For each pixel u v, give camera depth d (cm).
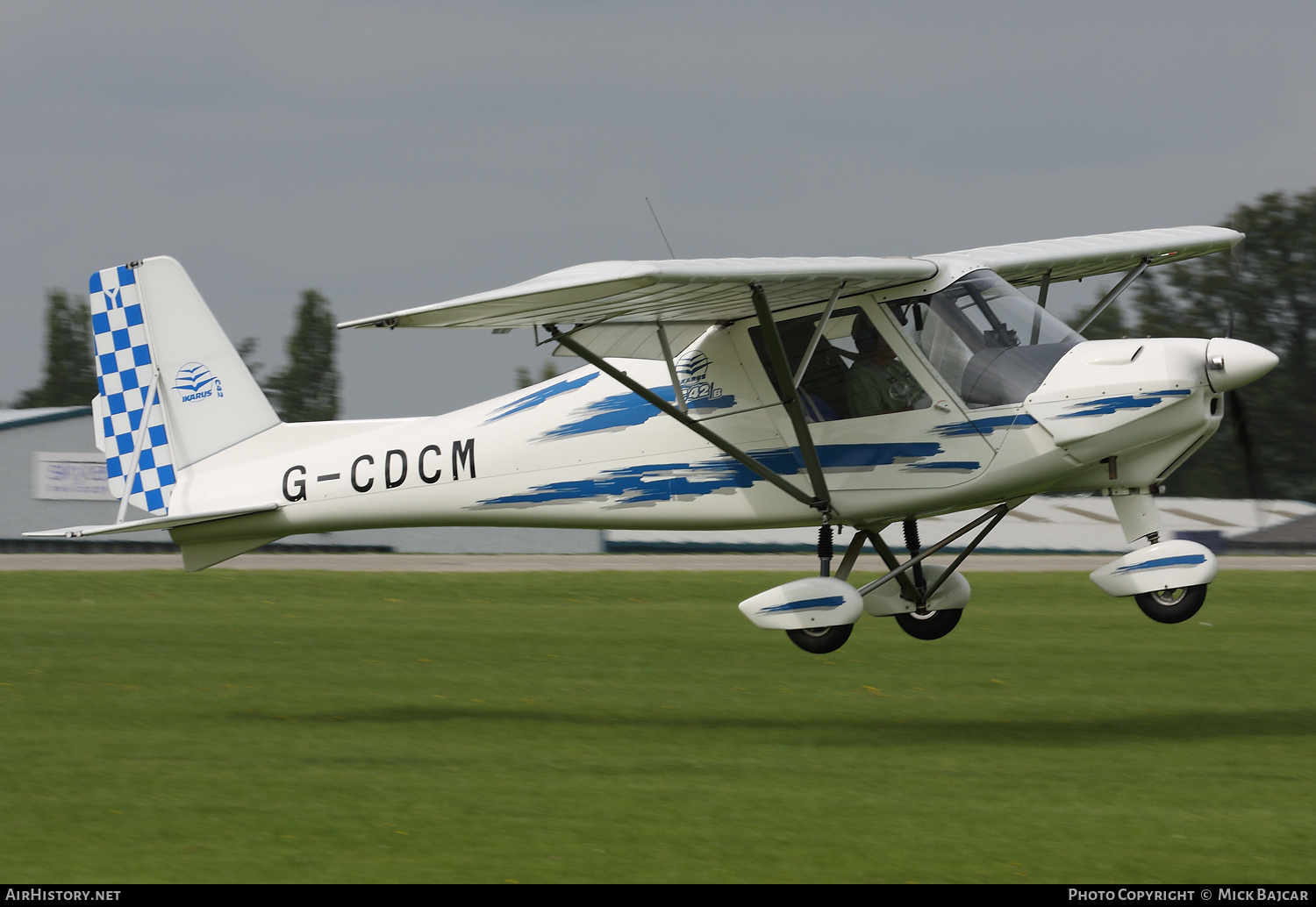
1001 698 3791
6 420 12681
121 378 3959
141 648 4859
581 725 3281
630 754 2862
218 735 3106
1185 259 3684
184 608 6500
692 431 3120
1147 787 2512
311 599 7088
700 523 3253
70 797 2417
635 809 2323
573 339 2938
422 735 3123
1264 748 2944
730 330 3150
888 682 4116
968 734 3153
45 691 3794
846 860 2012
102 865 1989
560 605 6950
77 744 2975
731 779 2588
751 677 4231
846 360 3041
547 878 1916
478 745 2989
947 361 2948
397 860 2014
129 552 12794
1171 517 13212
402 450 3575
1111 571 2906
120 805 2356
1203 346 2811
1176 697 3803
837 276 2816
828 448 3069
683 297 2794
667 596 7469
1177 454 2870
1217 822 2227
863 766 2730
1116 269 3731
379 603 6931
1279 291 18600
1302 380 18538
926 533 12269
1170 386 2758
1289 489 18300
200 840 2122
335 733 3141
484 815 2280
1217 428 2850
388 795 2438
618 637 5419
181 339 3925
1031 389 2889
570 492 3366
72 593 7125
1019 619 6191
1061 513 13225
